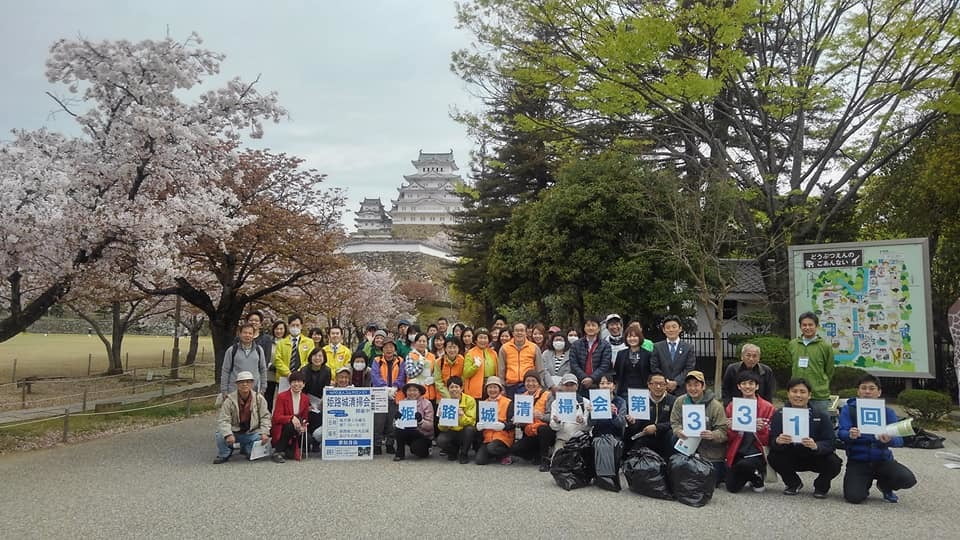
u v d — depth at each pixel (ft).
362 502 22.75
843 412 23.73
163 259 38.04
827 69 59.06
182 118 40.01
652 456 24.39
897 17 55.67
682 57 58.44
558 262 61.62
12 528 19.77
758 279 78.38
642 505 22.59
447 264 111.86
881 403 22.65
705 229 55.77
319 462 30.50
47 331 174.29
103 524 20.16
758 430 24.76
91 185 36.86
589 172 62.08
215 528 19.74
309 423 32.91
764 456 24.66
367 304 123.03
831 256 47.73
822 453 23.20
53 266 35.76
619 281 57.36
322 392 33.01
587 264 59.57
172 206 37.86
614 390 29.37
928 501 23.17
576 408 27.66
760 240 64.18
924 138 60.70
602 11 56.39
